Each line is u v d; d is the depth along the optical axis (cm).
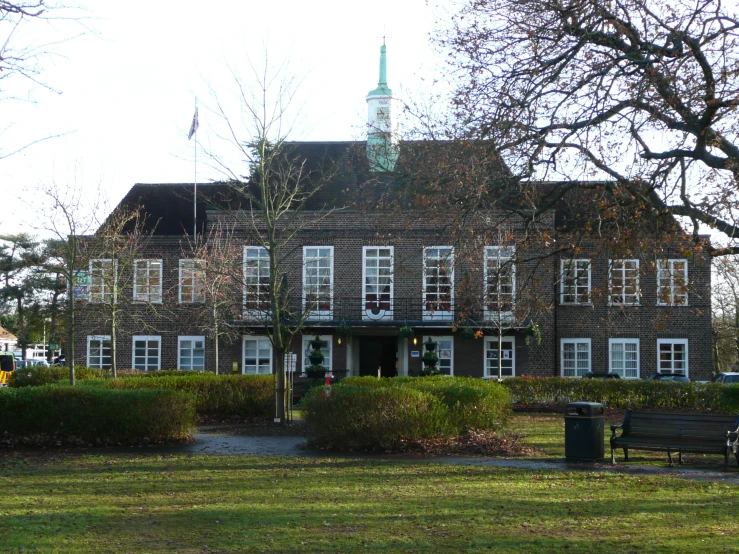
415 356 3628
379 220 2980
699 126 1384
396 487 1233
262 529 941
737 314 4925
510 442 1752
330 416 1688
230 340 3538
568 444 1534
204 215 4012
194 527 952
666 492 1192
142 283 3262
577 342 3719
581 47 1468
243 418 2369
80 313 3453
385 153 1905
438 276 1900
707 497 1152
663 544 870
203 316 3456
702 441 1466
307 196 2458
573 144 1486
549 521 988
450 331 3591
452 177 1523
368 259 3631
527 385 2891
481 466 1452
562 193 1572
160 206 4075
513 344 3638
